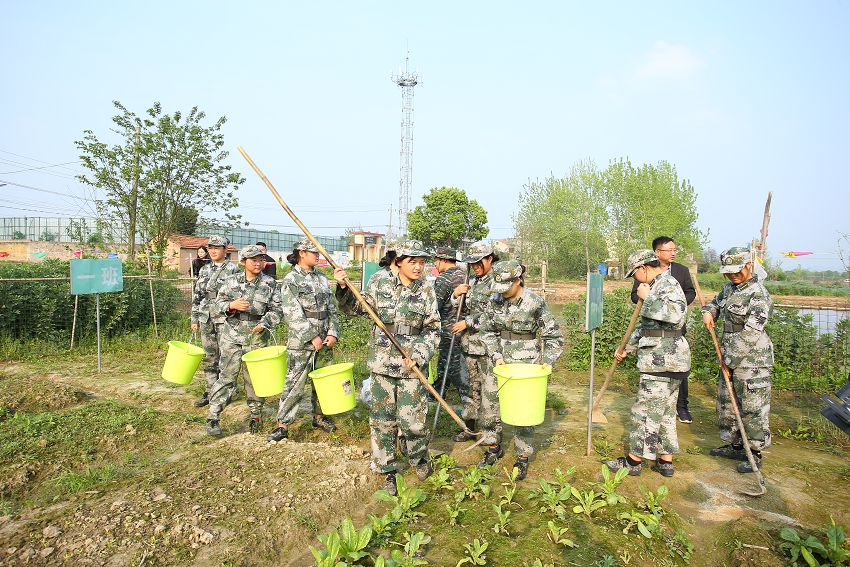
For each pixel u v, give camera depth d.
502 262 4.41
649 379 4.44
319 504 3.85
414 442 4.30
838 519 3.89
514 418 4.14
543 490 3.93
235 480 4.20
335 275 4.30
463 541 3.39
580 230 37.75
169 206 20.22
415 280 4.29
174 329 12.02
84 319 10.82
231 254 9.02
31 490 4.43
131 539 3.32
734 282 5.00
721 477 4.66
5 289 9.82
